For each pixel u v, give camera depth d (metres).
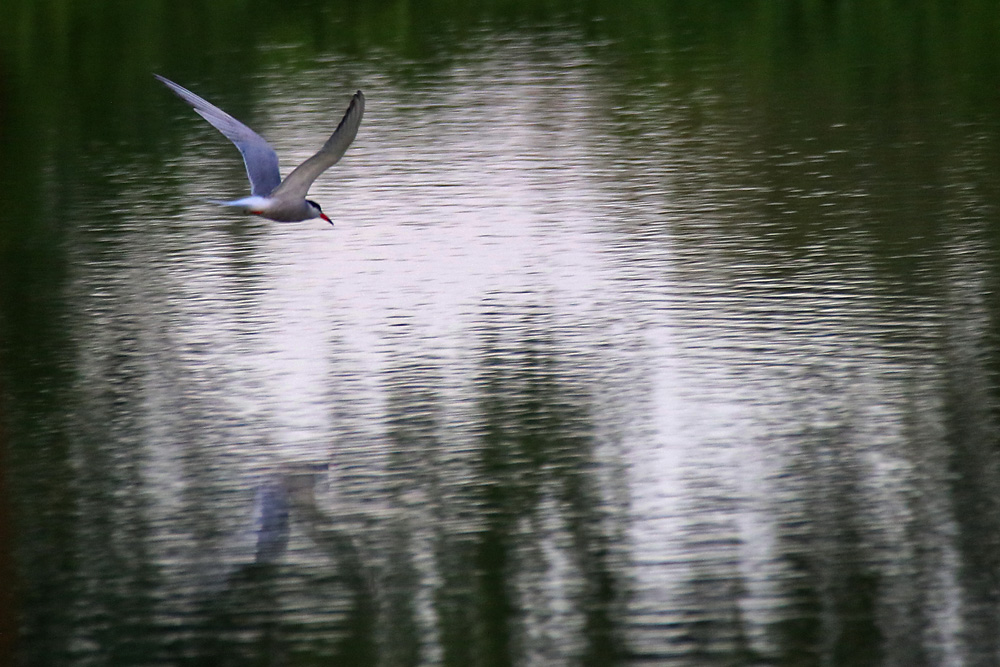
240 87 34.88
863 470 13.98
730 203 23.81
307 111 31.98
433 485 13.94
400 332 18.00
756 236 21.78
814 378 16.16
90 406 15.97
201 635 11.55
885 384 15.92
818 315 18.11
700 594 11.95
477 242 21.94
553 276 20.09
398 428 15.18
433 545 12.84
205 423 15.41
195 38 41.16
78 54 38.94
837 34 40.03
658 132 29.56
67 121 31.83
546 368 16.70
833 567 12.29
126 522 13.38
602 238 21.91
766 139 28.61
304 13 44.62
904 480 13.77
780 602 11.80
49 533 13.20
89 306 19.31
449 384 16.31
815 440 14.62
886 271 19.80
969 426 14.82
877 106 31.42
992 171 25.23
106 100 33.81
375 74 36.34
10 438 15.14
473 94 33.78
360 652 11.27
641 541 12.80
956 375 16.09
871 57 37.00
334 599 12.11
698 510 13.31
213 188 25.89
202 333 18.14
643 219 22.97
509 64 37.44
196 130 30.86
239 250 21.94
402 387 16.25
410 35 41.72
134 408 15.87
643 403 15.68
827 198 23.92
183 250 21.98
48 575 12.49
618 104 32.44
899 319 17.91
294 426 15.29
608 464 14.25
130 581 12.42
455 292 19.50
